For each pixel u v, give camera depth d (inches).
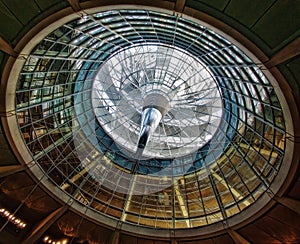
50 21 527.5
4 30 538.3
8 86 633.0
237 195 880.3
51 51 695.7
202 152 1044.5
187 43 812.0
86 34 734.5
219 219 882.8
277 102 634.8
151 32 808.9
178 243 861.8
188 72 1075.3
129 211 960.3
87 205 876.0
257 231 804.0
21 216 853.8
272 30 468.1
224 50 707.4
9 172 756.6
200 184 991.6
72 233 864.3
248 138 862.5
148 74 1107.9
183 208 966.4
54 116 891.4
